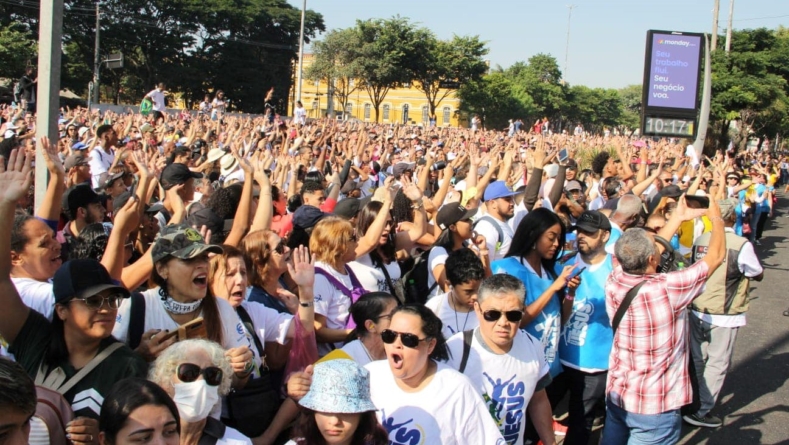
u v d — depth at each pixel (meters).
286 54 63.69
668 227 5.59
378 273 5.06
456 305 4.37
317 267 4.55
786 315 10.57
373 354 3.85
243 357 3.19
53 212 4.22
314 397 2.78
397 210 6.23
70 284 2.87
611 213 7.26
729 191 14.18
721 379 6.25
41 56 5.03
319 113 72.06
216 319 3.49
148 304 3.39
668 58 18.06
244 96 61.38
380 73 62.09
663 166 12.24
